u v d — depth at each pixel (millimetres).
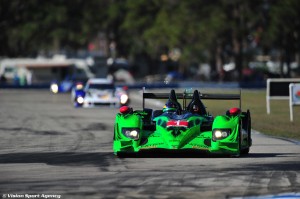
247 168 46312
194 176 42594
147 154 53531
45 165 48125
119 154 52625
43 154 55406
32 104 146500
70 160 51062
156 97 56938
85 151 57688
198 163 48625
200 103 55688
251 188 38406
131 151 50656
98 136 72938
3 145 63062
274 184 39812
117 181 40719
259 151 57969
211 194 36500
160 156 52719
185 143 50281
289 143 65812
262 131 80938
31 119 99875
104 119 100375
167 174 43438
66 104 146625
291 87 97188
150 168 46156
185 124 51219
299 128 85188
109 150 58562
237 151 50688
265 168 46375
